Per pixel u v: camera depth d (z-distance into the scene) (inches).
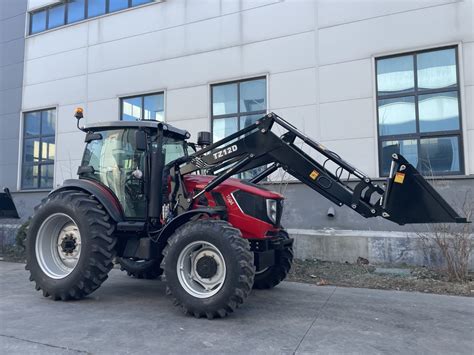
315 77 320.5
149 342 132.8
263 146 182.2
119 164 207.5
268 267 196.9
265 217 181.0
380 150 300.4
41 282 192.2
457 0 282.4
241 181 200.1
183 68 376.8
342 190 176.4
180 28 381.1
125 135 208.7
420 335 141.6
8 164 471.5
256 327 149.4
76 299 190.7
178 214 191.9
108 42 418.9
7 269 286.4
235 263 156.6
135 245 196.4
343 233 285.7
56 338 136.3
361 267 266.2
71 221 201.9
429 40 288.2
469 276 234.7
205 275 166.4
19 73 473.7
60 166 435.8
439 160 284.7
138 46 402.0
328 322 156.4
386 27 301.0
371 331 145.6
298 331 145.0
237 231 164.1
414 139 291.9
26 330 144.6
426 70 291.9
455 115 282.0
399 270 252.8
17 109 471.2
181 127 373.4
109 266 188.2
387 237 270.7
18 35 478.6
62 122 439.2
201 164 192.4
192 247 168.4
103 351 124.6
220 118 361.7
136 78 400.5
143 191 197.2
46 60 456.4
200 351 124.9
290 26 332.5
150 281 242.8
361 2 309.1
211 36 365.7
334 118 311.9
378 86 304.8
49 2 457.7
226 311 157.4
